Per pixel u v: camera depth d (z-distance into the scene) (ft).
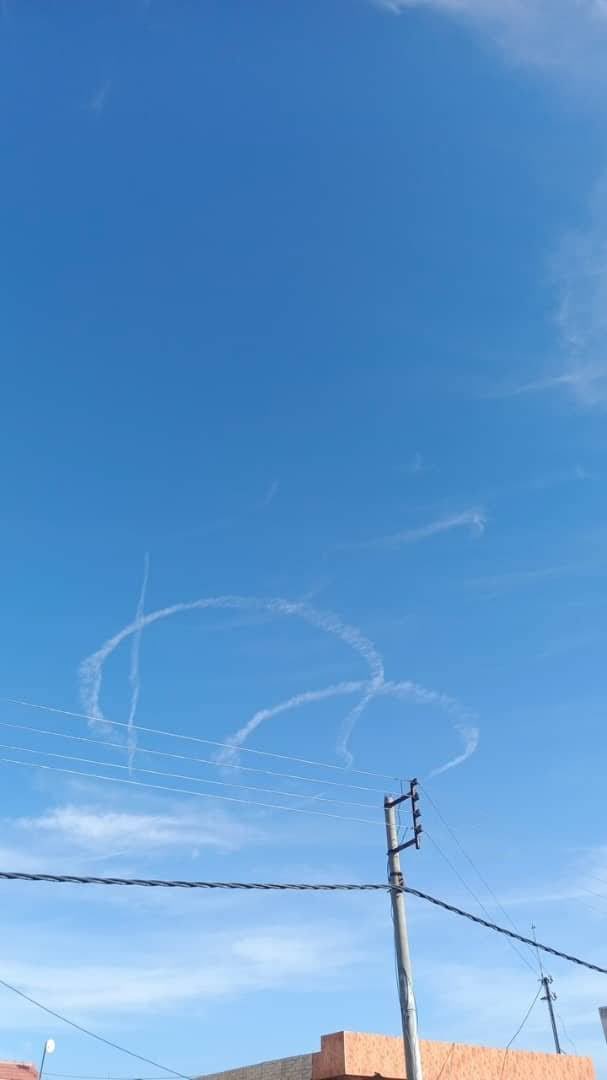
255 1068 83.35
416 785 68.80
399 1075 77.82
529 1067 87.76
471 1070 83.15
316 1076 77.66
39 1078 84.94
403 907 64.39
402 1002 61.62
